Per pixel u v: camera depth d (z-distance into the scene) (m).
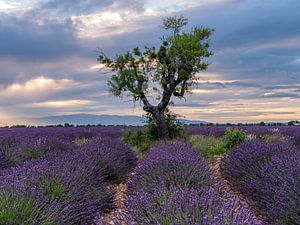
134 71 18.39
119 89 18.45
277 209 4.29
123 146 9.76
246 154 6.92
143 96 18.31
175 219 3.00
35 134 17.25
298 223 3.89
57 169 5.18
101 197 5.15
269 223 4.46
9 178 4.52
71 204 4.24
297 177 4.61
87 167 5.82
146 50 18.55
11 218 3.46
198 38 18.58
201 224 2.91
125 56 18.50
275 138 15.06
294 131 18.08
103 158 7.14
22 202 3.69
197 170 5.28
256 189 5.20
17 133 18.00
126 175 7.61
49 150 8.88
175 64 17.95
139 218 3.32
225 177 7.41
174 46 18.11
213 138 15.61
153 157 6.46
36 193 4.02
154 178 5.11
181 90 18.83
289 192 4.32
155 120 17.94
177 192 3.79
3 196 3.84
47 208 3.82
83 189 4.89
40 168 4.96
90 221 4.32
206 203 3.34
